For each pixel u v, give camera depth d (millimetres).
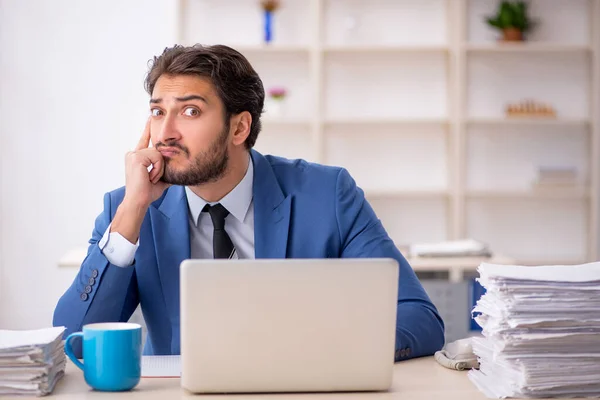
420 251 3898
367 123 5199
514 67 5297
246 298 1243
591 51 5125
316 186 1907
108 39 5113
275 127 5281
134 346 1302
